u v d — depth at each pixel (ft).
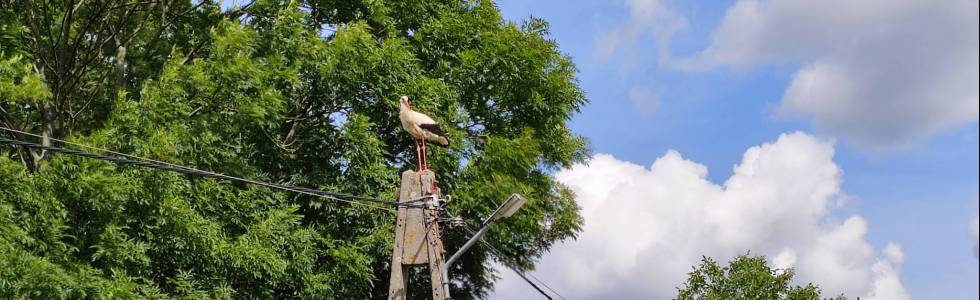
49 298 52.95
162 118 62.80
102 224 59.21
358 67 70.03
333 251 67.62
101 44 72.69
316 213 73.77
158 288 59.72
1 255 51.44
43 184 57.41
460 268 86.07
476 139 79.71
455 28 79.46
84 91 75.41
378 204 68.85
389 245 68.74
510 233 80.02
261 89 66.18
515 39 79.05
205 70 65.72
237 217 65.51
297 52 70.85
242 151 69.67
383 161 72.28
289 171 73.77
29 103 67.87
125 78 77.25
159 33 74.69
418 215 43.78
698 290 83.71
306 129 75.36
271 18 74.33
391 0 79.05
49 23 74.23
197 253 61.46
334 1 76.59
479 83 79.00
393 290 43.09
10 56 66.85
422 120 47.88
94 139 60.49
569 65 83.61
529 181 80.48
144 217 61.21
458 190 74.28
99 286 55.01
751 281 81.87
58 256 55.62
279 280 65.82
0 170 56.03
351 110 73.51
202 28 77.05
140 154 60.44
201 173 36.06
